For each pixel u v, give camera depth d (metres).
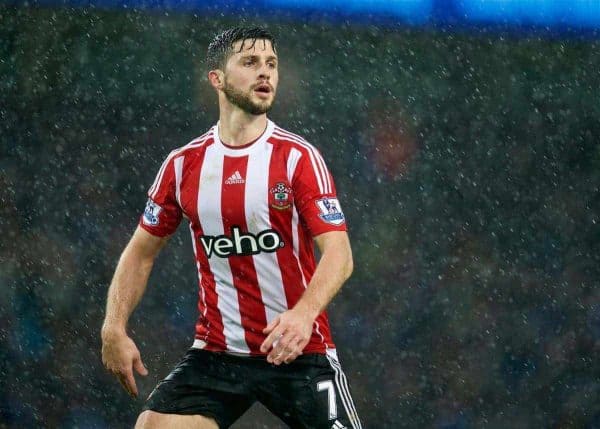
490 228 37.25
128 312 12.50
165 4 37.53
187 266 34.69
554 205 37.75
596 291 36.66
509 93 38.69
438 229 37.00
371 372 34.25
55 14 37.12
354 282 35.78
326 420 12.21
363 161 37.56
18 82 36.84
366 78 38.28
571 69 38.97
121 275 12.64
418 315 35.53
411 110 38.25
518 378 34.41
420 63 38.53
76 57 37.16
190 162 12.41
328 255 11.47
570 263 37.03
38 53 36.97
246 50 12.01
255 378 12.31
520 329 35.56
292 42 38.22
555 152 38.38
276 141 12.17
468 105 38.47
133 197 36.47
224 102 12.30
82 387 32.81
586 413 33.84
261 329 12.30
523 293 36.34
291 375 12.23
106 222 36.06
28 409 32.16
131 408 32.50
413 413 33.56
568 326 35.78
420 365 34.50
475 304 35.94
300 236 12.16
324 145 37.56
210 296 12.57
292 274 12.23
